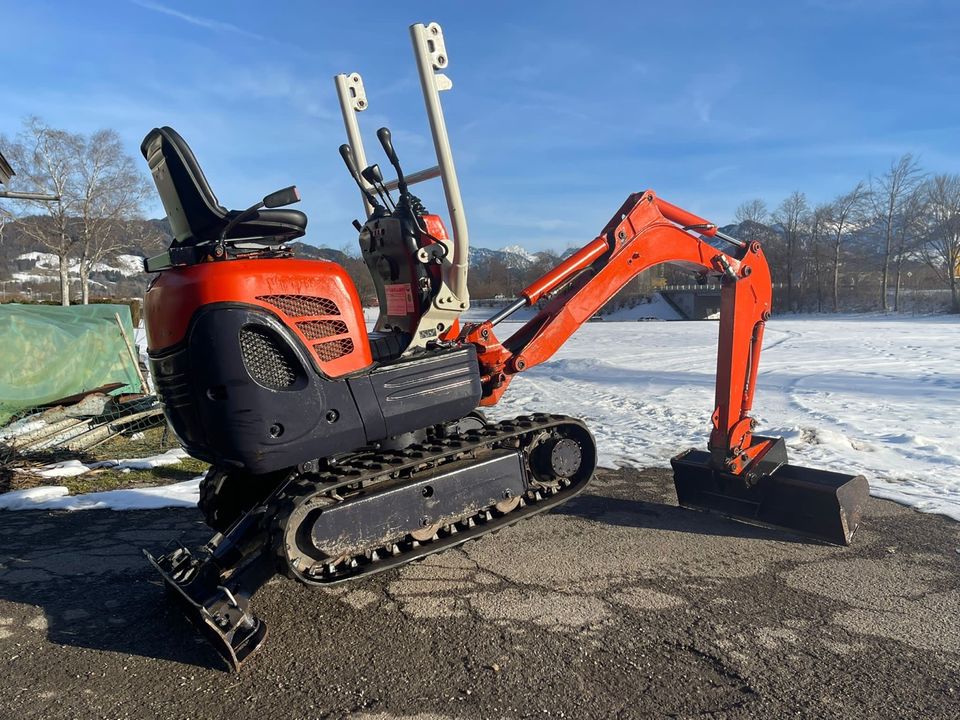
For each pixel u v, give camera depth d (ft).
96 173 197.57
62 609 13.32
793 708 9.62
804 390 40.40
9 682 10.71
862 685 10.19
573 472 15.33
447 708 9.75
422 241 13.26
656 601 13.05
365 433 12.28
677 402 37.68
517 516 14.37
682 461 18.42
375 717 9.59
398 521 12.41
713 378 48.62
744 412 17.17
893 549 15.64
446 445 13.80
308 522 11.50
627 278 16.53
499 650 11.32
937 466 22.86
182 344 11.24
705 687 10.18
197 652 11.57
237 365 11.01
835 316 204.03
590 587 13.70
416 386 12.90
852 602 12.95
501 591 13.57
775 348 74.08
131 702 10.11
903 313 205.67
